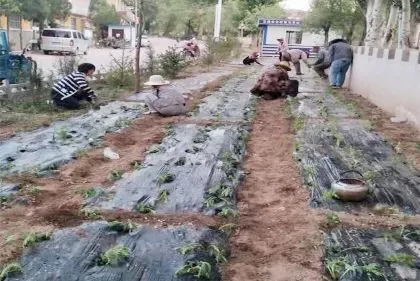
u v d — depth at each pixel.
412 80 8.72
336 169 5.74
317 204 4.61
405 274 3.36
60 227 3.95
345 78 15.50
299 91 13.12
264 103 10.59
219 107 9.77
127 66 14.87
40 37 30.09
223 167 5.56
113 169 5.52
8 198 4.54
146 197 4.62
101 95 11.16
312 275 3.35
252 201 4.69
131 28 50.09
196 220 4.13
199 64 22.98
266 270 3.42
